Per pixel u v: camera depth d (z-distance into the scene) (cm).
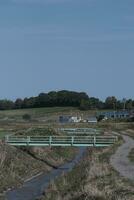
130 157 6369
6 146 6881
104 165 5009
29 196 4491
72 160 8394
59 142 8512
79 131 12612
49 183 4991
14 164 6056
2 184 4947
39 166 6819
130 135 12600
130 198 2945
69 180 4712
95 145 8769
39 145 8194
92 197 3128
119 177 4078
